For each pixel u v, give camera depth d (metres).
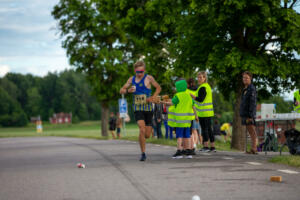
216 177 19.83
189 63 53.19
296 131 30.62
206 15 51.75
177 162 26.89
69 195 16.69
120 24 74.69
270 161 25.80
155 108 61.69
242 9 46.62
